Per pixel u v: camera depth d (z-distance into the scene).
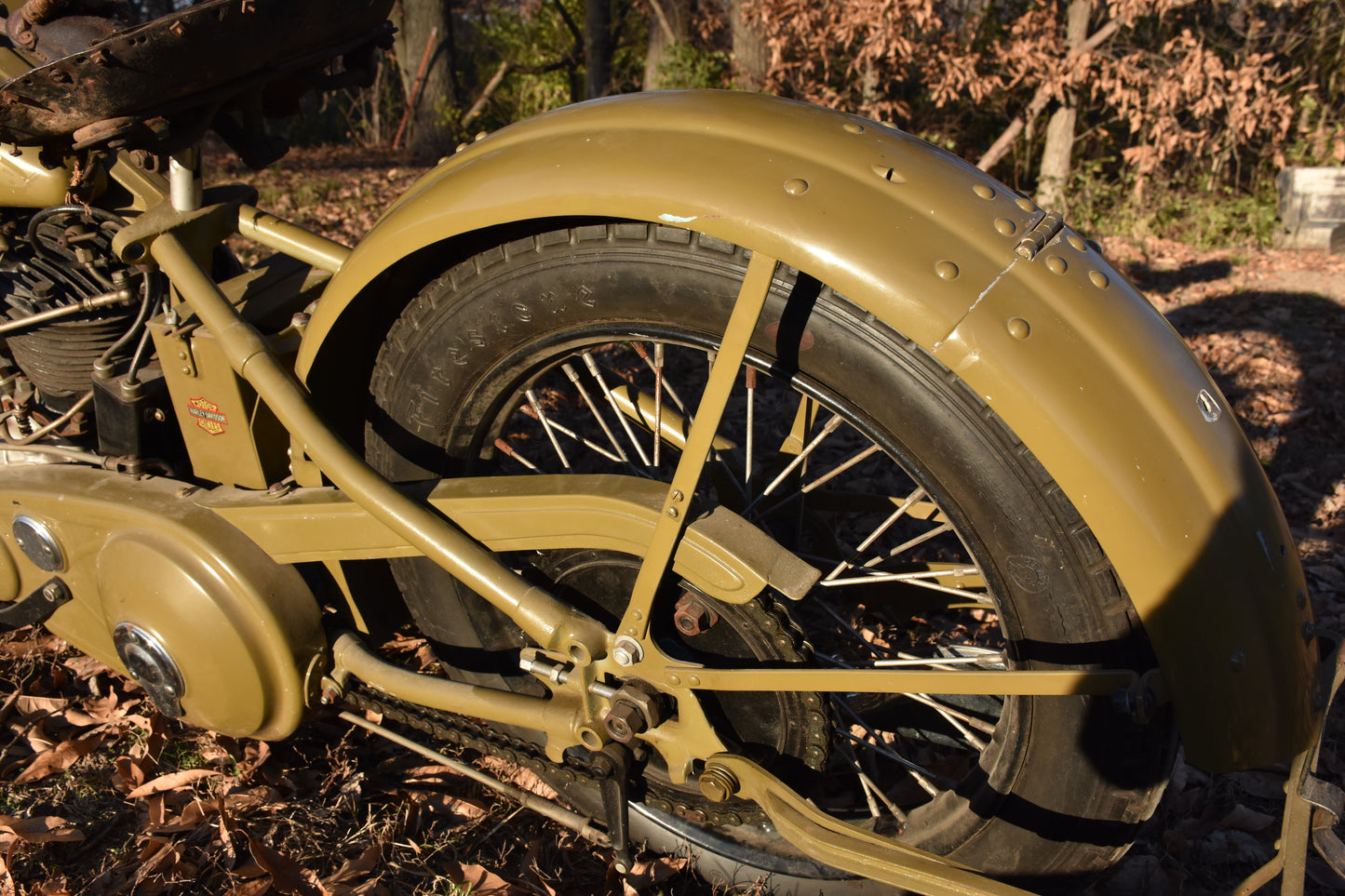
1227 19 10.86
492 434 2.02
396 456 1.99
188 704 2.14
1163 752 1.57
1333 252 7.95
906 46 8.26
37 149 2.18
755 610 1.76
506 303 1.76
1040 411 1.37
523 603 1.77
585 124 1.64
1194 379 1.50
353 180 10.28
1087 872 1.67
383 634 2.29
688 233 1.58
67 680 2.64
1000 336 1.39
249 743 2.41
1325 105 10.90
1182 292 6.86
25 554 2.27
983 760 1.76
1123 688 1.45
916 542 1.92
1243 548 1.42
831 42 8.93
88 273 2.28
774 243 1.43
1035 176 11.02
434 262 1.87
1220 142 10.16
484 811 2.26
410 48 13.96
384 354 1.95
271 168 10.70
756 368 1.64
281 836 2.17
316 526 1.96
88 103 1.70
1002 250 1.46
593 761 1.86
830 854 1.66
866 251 1.41
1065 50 9.19
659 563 1.68
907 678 1.58
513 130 1.73
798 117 1.59
